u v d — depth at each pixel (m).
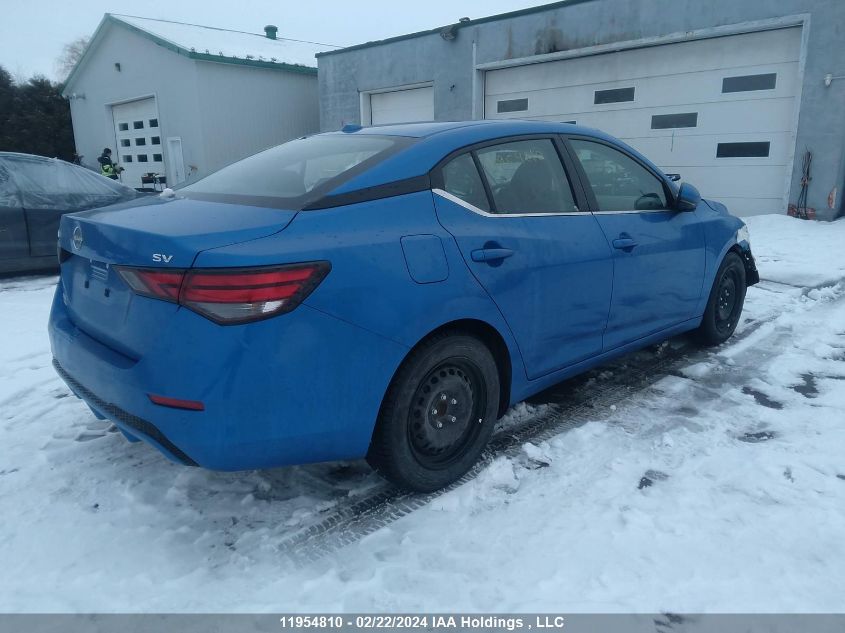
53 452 3.19
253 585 2.24
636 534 2.48
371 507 2.71
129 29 18.45
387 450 2.58
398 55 14.90
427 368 2.64
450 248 2.67
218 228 2.28
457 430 2.83
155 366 2.19
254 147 18.42
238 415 2.17
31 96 23.56
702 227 4.23
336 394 2.35
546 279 3.08
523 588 2.21
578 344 3.39
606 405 3.70
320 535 2.53
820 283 6.50
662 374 4.19
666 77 11.19
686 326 4.29
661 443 3.21
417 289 2.53
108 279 2.43
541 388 3.31
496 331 2.91
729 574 2.26
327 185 2.56
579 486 2.84
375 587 2.23
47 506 2.72
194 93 17.14
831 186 9.77
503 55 13.09
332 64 16.38
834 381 3.99
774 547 2.39
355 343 2.36
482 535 2.51
